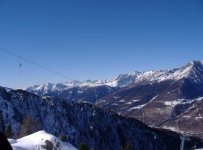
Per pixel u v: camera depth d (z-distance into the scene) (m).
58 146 70.00
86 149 71.50
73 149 72.69
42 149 67.00
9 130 101.44
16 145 65.12
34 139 71.38
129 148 103.88
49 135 73.31
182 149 50.75
